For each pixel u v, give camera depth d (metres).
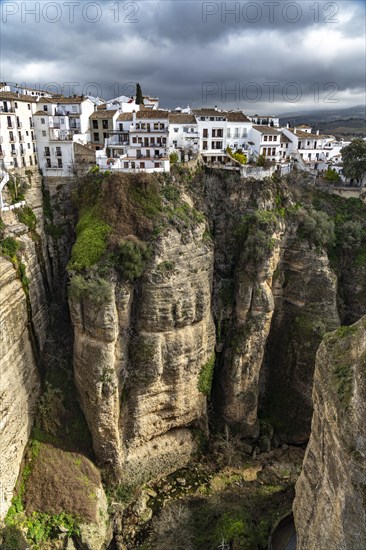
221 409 49.69
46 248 50.53
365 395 22.19
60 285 50.81
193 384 45.22
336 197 58.66
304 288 50.41
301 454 48.50
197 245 44.72
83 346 40.88
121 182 45.06
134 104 69.38
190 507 41.50
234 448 47.94
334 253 53.16
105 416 40.66
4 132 46.91
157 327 42.03
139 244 41.56
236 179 52.28
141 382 42.25
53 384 43.94
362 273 52.28
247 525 38.06
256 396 48.97
